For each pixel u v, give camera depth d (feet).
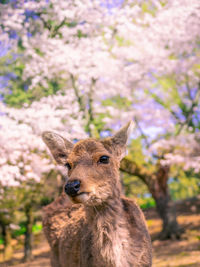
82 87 39.50
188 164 41.06
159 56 41.34
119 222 12.66
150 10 46.16
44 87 38.32
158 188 44.37
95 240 12.60
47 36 36.86
